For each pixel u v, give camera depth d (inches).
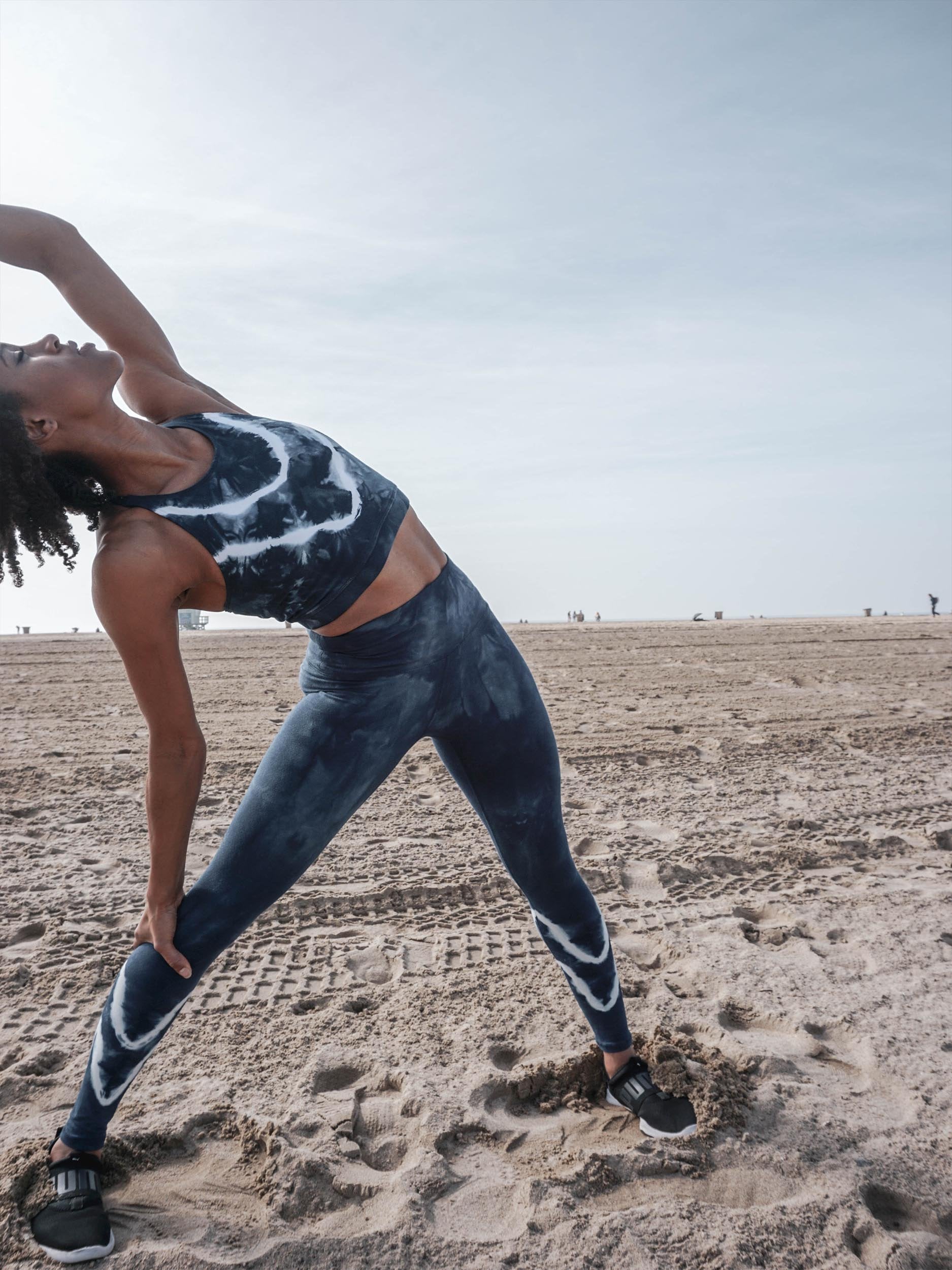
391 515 79.5
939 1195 86.0
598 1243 78.4
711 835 185.3
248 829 78.8
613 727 287.1
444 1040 109.7
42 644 504.4
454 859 170.6
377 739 79.8
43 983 121.7
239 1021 113.9
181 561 71.3
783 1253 78.0
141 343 84.7
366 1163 89.4
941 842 186.5
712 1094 97.3
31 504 70.7
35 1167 83.6
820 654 488.7
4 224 82.7
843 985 125.3
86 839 178.4
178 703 74.2
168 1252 76.1
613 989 96.0
